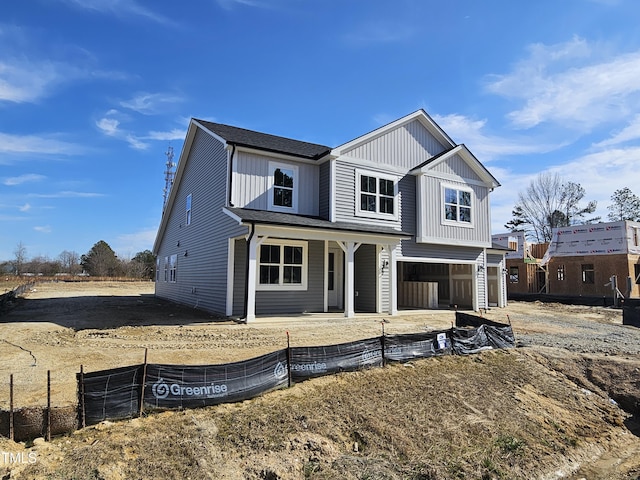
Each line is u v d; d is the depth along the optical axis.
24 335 9.55
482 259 18.34
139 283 47.75
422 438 5.85
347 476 4.70
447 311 16.59
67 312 14.50
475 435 6.25
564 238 28.91
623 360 9.48
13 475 3.67
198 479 4.11
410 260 15.86
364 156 14.98
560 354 10.09
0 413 4.26
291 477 4.52
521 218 50.97
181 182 19.73
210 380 5.61
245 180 13.24
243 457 4.64
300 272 14.31
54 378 6.06
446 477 5.09
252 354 7.75
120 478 3.91
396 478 4.84
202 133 16.50
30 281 42.38
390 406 6.44
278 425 5.34
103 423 4.75
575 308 21.62
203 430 4.89
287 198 14.09
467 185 17.55
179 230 19.70
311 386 6.56
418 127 16.77
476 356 9.47
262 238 11.67
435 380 7.71
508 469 5.58
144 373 5.12
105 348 8.09
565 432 6.99
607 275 26.11
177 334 9.61
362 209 14.76
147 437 4.59
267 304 13.52
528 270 29.95
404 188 15.99
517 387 8.20
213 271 14.38
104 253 64.06
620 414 8.05
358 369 7.54
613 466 6.28
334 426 5.64
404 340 8.47
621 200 46.75
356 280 16.41
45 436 4.39
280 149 14.17
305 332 10.22
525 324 14.63
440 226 16.41
